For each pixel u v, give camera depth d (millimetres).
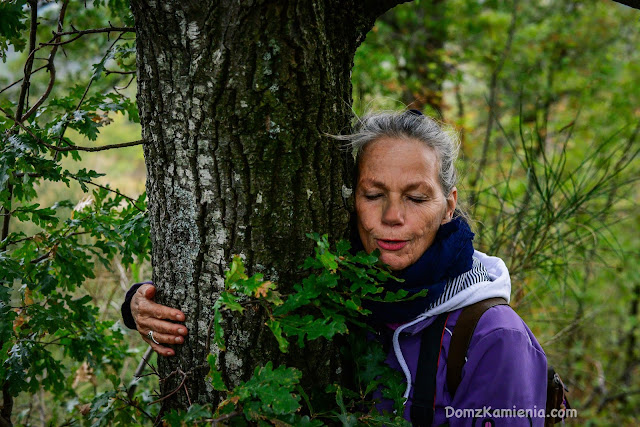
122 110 1686
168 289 1407
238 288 1159
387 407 1431
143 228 1649
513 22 5117
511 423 1358
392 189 1343
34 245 1700
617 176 3393
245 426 1197
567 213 2859
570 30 5895
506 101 5590
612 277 4703
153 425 1502
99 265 2604
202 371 1381
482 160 3990
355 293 1331
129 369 2766
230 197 1278
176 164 1306
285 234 1300
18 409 2520
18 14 1249
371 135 1380
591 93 5824
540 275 2910
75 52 3814
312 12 1209
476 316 1405
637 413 4469
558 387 1586
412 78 5277
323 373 1410
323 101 1279
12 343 1601
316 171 1310
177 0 1192
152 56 1263
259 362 1352
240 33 1183
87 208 1787
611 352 4820
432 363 1392
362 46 4859
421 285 1383
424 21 5562
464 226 1491
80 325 1722
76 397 2209
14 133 1535
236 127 1234
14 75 3902
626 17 5980
